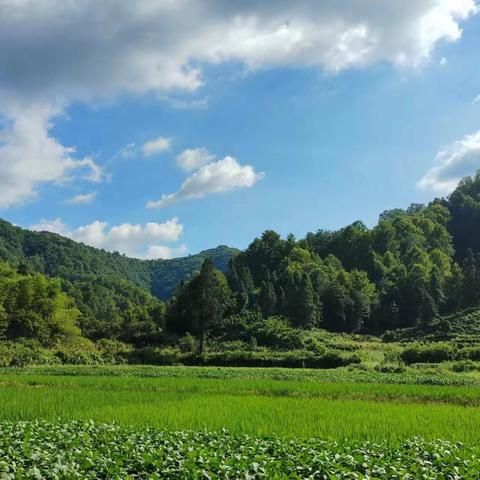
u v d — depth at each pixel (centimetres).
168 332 11744
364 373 5966
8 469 1343
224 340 11206
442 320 11156
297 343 10231
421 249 16975
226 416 2616
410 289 13325
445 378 5122
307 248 17950
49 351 9094
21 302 10681
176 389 4219
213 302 10119
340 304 13138
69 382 4728
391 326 13100
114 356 9344
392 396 3844
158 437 1792
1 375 5622
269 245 18238
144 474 1378
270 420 2511
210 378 5388
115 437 1788
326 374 5762
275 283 14975
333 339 11169
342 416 2633
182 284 13050
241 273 15188
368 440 1980
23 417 2652
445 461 1466
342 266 17825
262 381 4766
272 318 12238
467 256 17362
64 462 1452
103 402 3184
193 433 1920
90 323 13100
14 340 10044
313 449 1625
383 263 16700
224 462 1393
